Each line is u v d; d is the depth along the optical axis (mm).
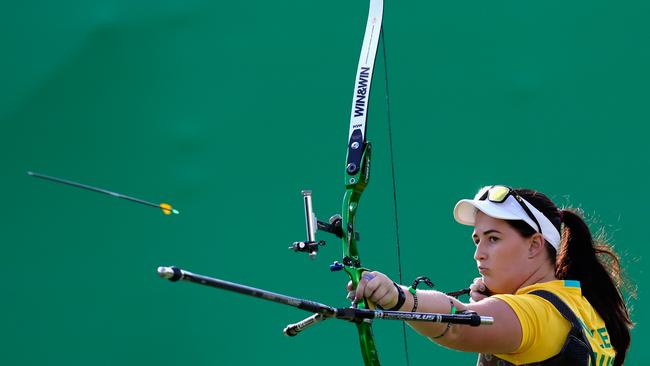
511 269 14102
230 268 30625
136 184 31422
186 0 31859
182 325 30641
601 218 28625
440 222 29547
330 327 29719
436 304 12305
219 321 30484
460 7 30188
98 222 31406
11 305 31203
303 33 31344
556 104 29328
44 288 31234
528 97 29484
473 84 29922
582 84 29203
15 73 32031
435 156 29844
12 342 31062
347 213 13656
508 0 29875
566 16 29484
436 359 28719
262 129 31188
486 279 14367
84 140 31766
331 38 31172
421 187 29781
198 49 31719
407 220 29734
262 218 30766
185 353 30469
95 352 30875
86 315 31031
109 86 31875
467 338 12242
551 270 14312
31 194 31672
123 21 32000
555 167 29109
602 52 29188
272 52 31406
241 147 31188
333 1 31266
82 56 31984
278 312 30234
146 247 31141
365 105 14438
